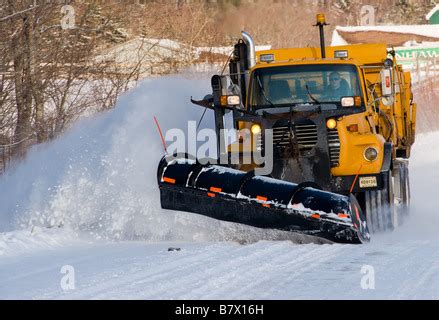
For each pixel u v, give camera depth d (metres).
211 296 11.02
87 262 14.55
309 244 16.50
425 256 14.80
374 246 16.25
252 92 20.33
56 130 34.41
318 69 20.28
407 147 26.05
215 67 44.38
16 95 33.47
